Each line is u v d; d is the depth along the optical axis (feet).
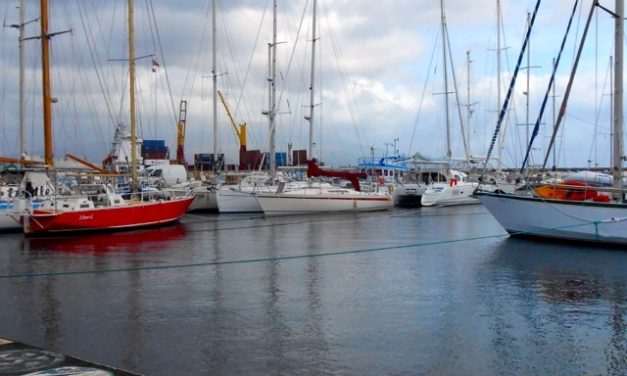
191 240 75.92
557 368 27.32
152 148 180.14
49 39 86.43
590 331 33.19
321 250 65.77
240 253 63.52
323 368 27.12
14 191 90.17
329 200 119.24
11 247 69.36
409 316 36.27
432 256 60.85
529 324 34.58
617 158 67.00
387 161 172.14
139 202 90.89
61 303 40.22
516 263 55.98
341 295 42.16
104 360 28.30
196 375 26.25
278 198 114.73
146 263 56.90
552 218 68.74
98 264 56.49
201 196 125.49
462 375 26.40
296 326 34.01
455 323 34.76
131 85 96.37
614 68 67.05
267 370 26.86
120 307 38.91
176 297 41.68
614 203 64.34
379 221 103.71
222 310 37.81
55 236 80.23
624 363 27.99
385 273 50.96
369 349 29.86
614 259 57.93
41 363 23.06
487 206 74.74
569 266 54.13
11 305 39.81
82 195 88.02
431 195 140.36
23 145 104.99
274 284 46.24
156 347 30.27
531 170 91.09
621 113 66.59
